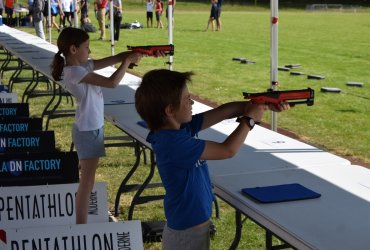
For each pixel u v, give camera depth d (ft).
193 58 59.31
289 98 9.32
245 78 45.73
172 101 8.73
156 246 15.43
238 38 83.20
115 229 10.34
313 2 189.57
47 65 28.09
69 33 14.20
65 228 10.16
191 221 9.07
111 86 13.88
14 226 12.01
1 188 12.00
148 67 50.88
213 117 10.04
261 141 14.34
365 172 11.75
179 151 8.78
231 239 15.85
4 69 39.55
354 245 8.15
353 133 27.73
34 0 62.49
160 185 16.99
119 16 72.43
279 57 61.72
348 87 41.63
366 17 143.23
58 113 28.68
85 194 12.75
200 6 173.17
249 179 11.16
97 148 14.14
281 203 9.80
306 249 8.25
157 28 98.27
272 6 19.16
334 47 73.36
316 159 12.71
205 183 9.29
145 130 14.60
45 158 13.32
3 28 54.54
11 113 17.85
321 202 9.89
